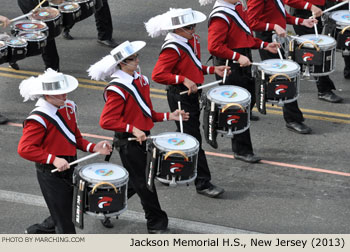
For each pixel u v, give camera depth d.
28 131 7.97
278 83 10.19
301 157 11.35
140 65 14.88
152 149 8.47
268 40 11.66
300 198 10.16
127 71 8.58
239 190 10.38
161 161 8.40
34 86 8.02
